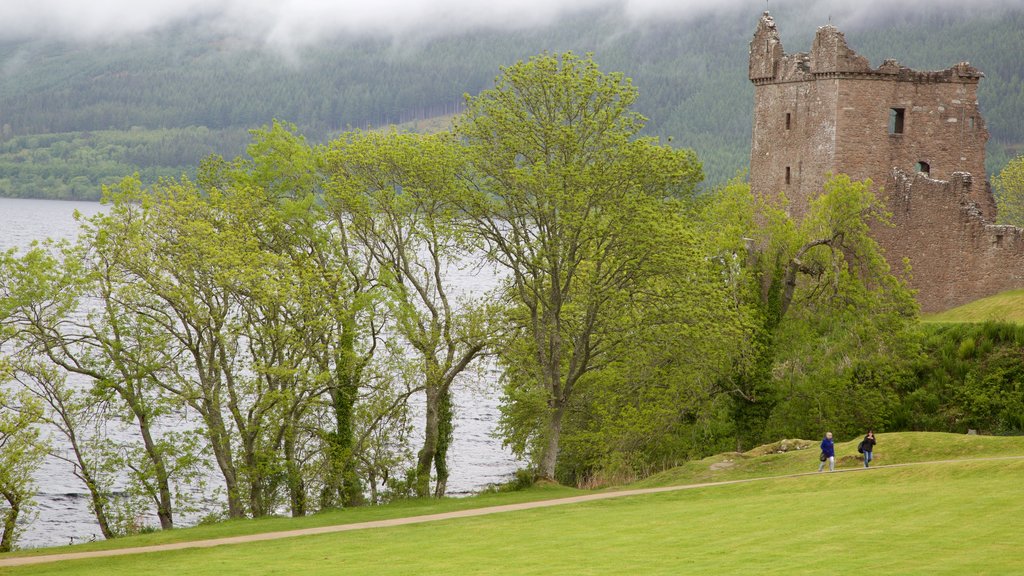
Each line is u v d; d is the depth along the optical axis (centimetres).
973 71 8856
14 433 5309
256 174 6100
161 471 5575
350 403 5828
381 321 6097
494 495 5644
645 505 4650
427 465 6125
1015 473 4366
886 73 8681
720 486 4975
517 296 6225
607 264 6009
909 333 6862
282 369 5262
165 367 5528
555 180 5612
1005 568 2719
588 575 2997
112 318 5509
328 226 6028
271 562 3625
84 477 6038
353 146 5969
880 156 8731
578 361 6347
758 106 9450
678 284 5869
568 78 5772
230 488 5562
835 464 5272
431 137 6028
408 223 6034
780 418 6875
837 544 3192
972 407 6469
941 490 4047
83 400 6650
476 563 3344
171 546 4291
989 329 6762
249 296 5466
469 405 10975
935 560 2866
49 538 6500
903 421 6669
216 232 5553
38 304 6253
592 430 6875
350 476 5888
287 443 5872
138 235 5478
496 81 5897
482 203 5828
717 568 2977
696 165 8094
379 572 3259
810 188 8912
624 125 5812
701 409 6781
